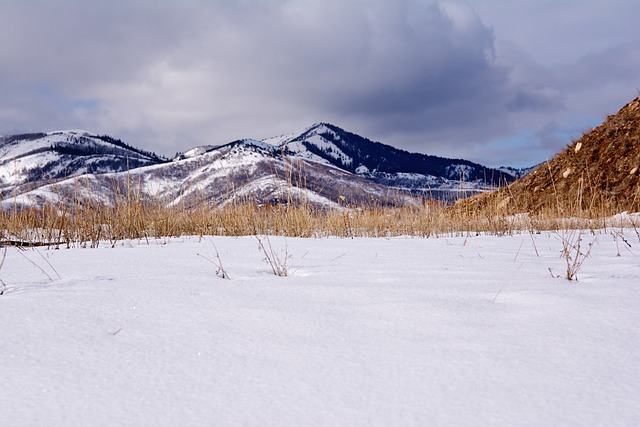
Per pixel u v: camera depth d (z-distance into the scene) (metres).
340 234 7.66
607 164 13.56
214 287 2.37
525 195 14.58
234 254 4.13
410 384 1.19
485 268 3.04
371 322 1.73
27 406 1.08
